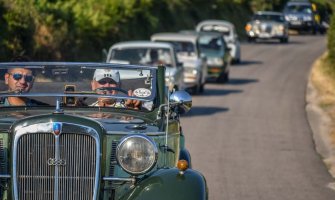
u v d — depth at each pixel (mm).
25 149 19797
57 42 75688
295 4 179625
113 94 24141
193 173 20703
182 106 24969
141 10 112938
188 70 71812
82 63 24516
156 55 58906
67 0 87750
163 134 21828
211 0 162250
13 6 68750
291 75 97875
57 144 19766
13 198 19859
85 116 22562
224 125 55219
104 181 20516
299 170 39719
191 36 74062
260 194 33875
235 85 85625
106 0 98438
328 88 82250
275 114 62281
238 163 41031
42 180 19875
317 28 178500
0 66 24234
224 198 32875
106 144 20609
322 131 54500
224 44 88250
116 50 58406
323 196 33844
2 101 23984
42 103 23891
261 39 152000
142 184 20250
